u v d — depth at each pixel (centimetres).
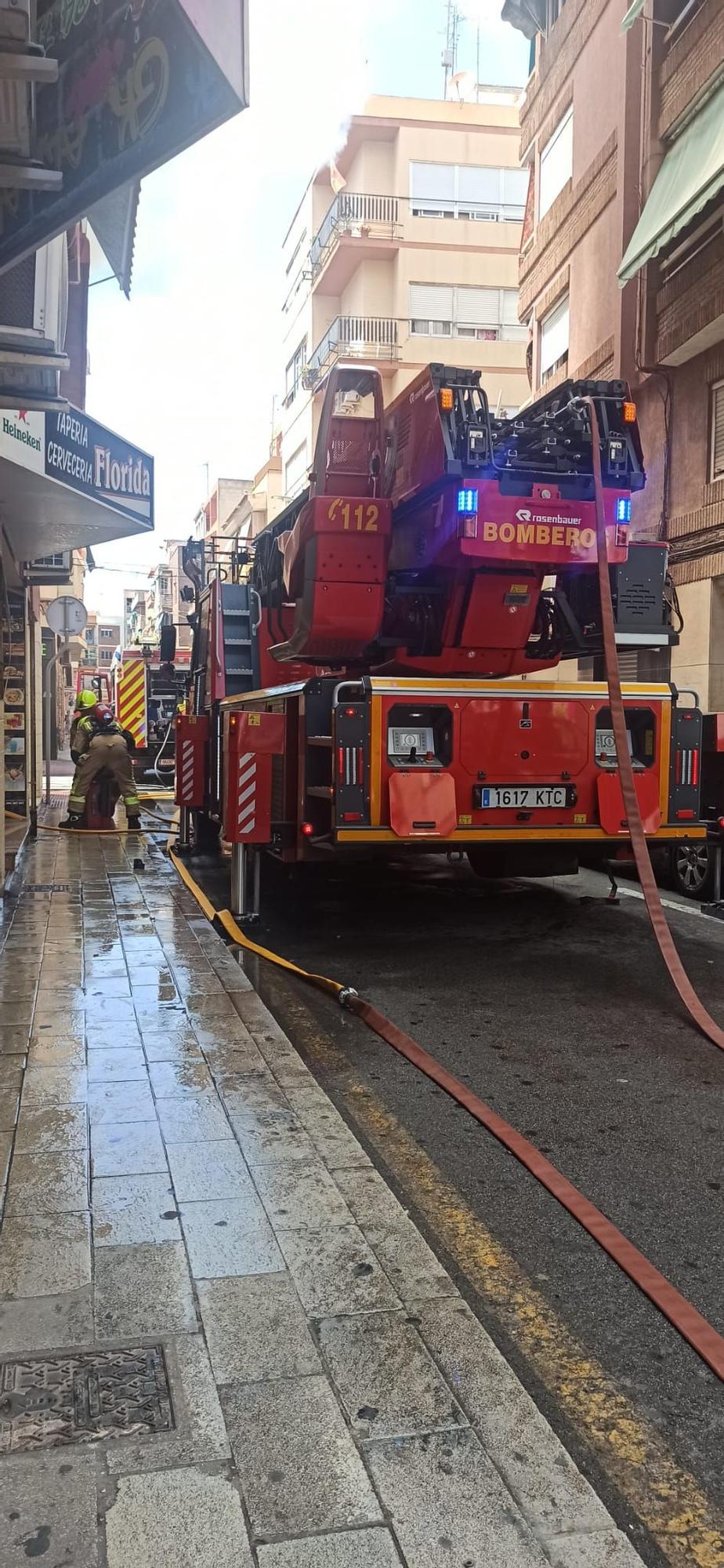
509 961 656
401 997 574
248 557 1110
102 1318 249
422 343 2912
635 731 702
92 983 555
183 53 291
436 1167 362
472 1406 221
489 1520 190
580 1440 225
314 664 841
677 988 546
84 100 329
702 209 1214
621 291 1443
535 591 682
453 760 655
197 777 1090
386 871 998
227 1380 227
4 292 461
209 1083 409
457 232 2898
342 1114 409
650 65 1354
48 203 346
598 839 686
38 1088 400
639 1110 416
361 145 2922
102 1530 184
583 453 655
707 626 1281
